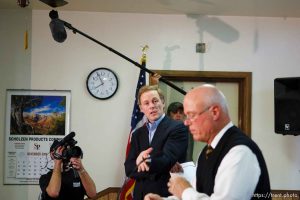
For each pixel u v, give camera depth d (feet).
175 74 11.79
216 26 12.00
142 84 11.08
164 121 6.43
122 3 10.97
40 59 11.75
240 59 11.98
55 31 8.75
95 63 11.79
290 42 12.06
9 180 11.51
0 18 11.76
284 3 10.71
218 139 4.37
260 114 11.94
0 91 11.70
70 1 10.89
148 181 6.20
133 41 11.85
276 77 11.98
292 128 10.58
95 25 11.83
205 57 11.92
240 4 10.85
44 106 11.69
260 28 12.04
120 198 8.98
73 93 11.75
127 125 11.73
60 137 11.66
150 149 5.71
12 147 11.59
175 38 11.91
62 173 7.73
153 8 11.38
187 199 4.19
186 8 11.31
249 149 4.10
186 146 6.20
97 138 11.71
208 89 4.39
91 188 7.77
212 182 4.30
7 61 11.75
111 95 11.66
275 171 11.84
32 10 11.78
